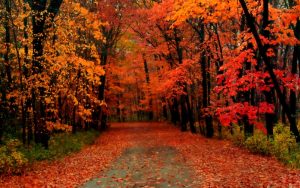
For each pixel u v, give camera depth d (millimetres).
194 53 28141
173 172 12500
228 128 26922
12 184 10859
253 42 14727
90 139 26516
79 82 20422
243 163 13320
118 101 59812
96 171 13328
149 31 30688
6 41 16734
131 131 36875
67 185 10852
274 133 17406
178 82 28531
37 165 14180
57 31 18031
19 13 15984
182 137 26609
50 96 17016
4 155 12844
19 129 20312
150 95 51812
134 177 11906
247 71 15164
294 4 16859
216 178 11031
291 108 16516
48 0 21703
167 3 24234
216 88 16000
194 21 25562
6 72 17906
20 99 15898
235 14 17531
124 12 31594
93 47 21281
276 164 12609
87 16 22219
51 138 20391
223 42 23719
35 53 16531
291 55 29375
